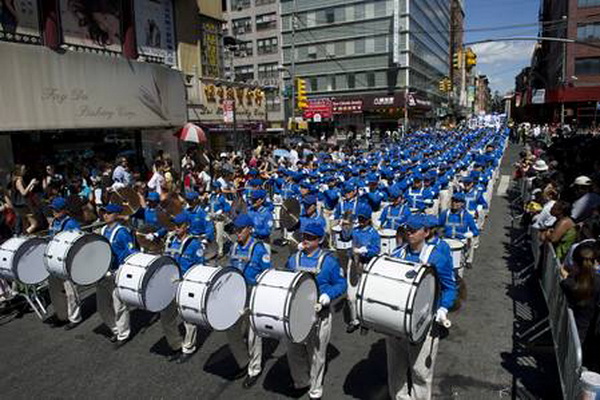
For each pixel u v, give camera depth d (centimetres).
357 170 1546
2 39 1373
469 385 576
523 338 693
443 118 8812
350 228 792
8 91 1318
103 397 576
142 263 618
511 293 868
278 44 6241
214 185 1344
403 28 5538
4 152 1429
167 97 1897
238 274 586
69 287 768
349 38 5822
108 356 677
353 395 564
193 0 2208
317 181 1406
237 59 6506
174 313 659
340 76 5956
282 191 1423
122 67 1684
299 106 2864
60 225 825
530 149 2362
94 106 1576
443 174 1520
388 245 859
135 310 833
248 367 614
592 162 1705
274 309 492
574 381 460
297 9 6034
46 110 1421
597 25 5109
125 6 1805
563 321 557
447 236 902
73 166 1639
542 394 556
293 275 512
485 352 654
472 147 3073
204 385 596
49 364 659
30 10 1445
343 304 845
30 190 1145
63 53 1474
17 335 755
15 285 879
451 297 504
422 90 6706
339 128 5966
